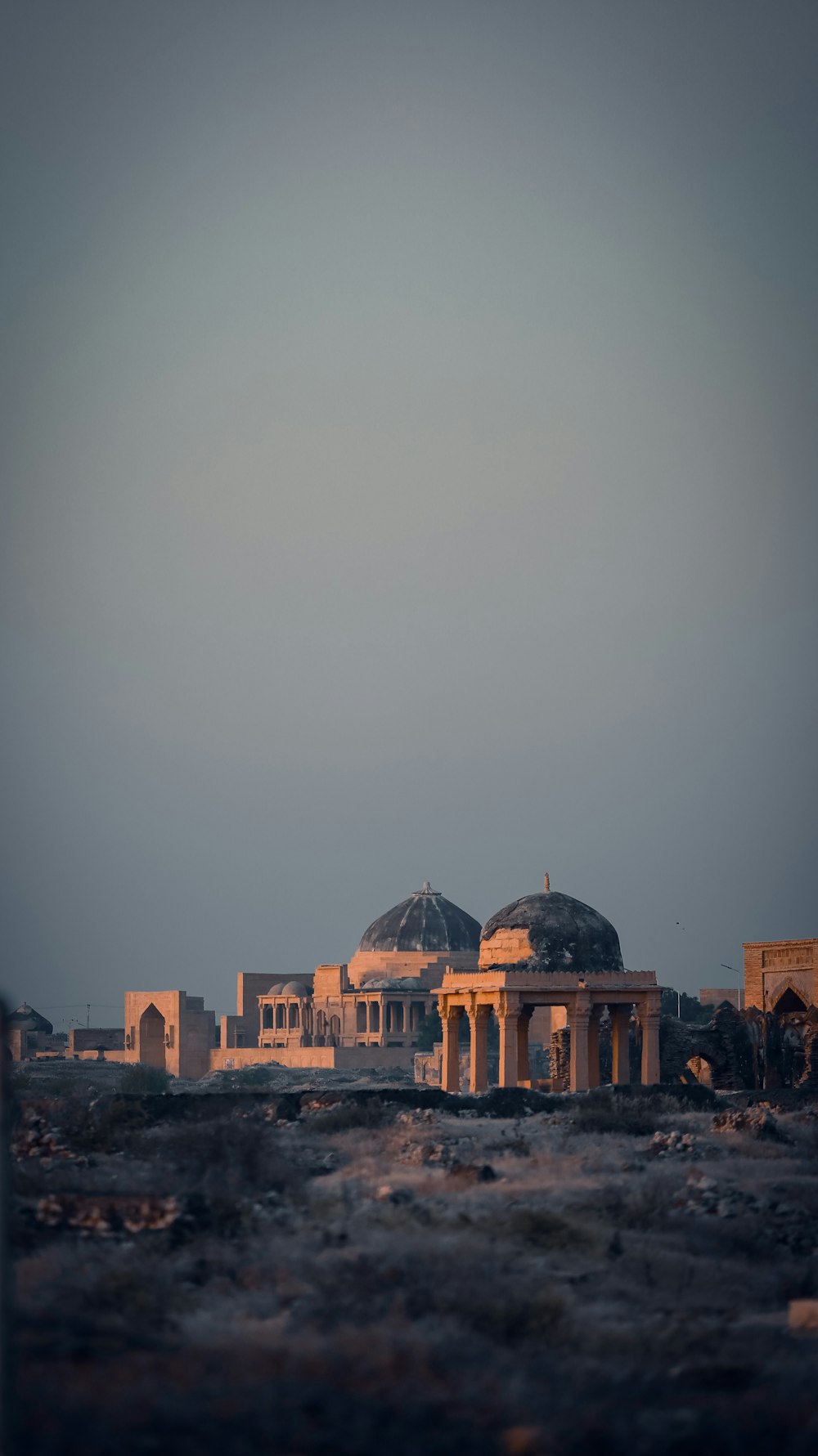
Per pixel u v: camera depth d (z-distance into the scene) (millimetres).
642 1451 59406
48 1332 71562
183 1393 62156
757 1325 83188
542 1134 153875
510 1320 78125
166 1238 96688
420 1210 107625
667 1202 115750
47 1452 53906
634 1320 83750
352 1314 77875
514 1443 58125
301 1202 111750
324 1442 57438
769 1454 60594
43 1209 99812
